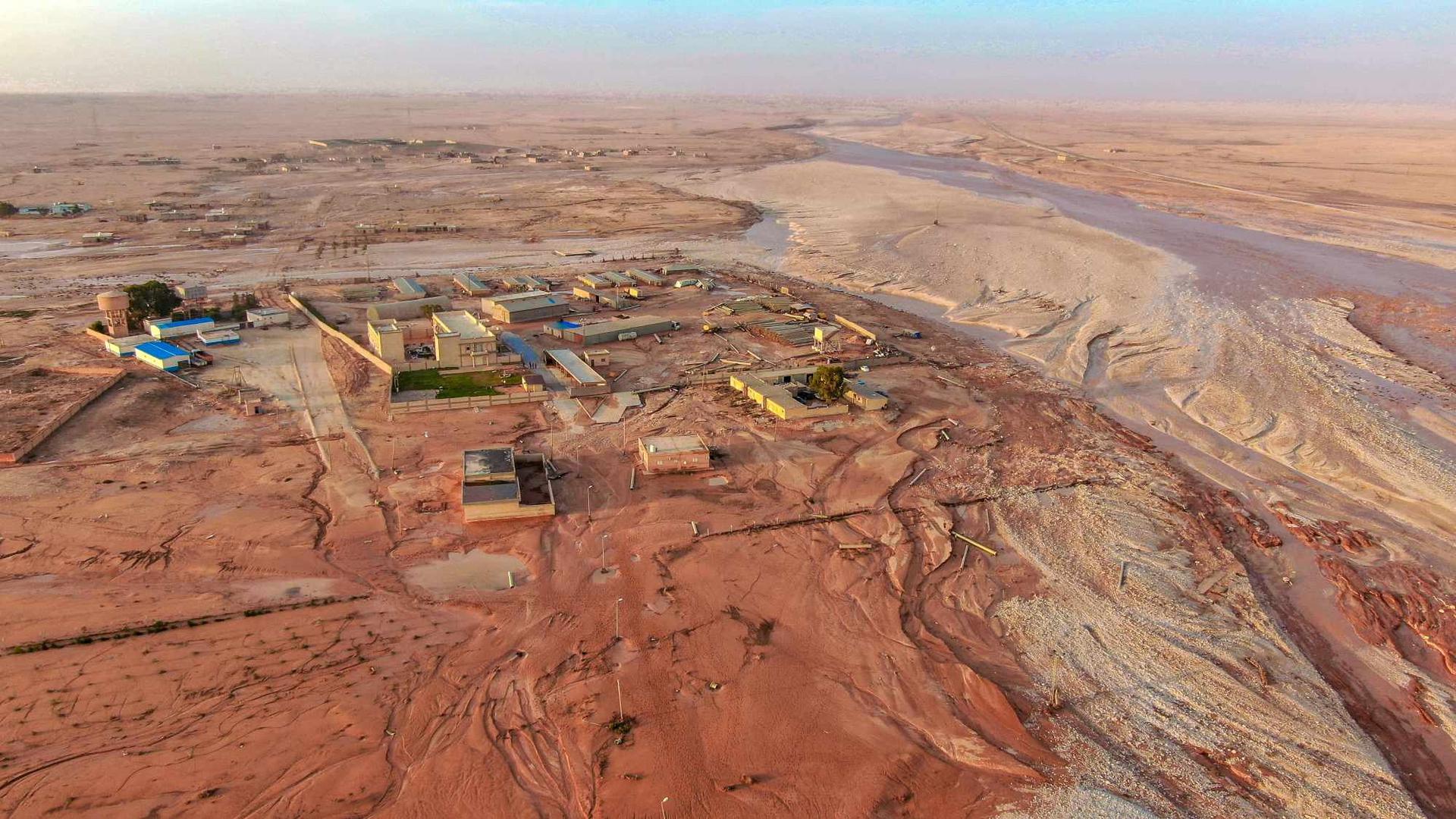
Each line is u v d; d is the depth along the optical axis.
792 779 26.70
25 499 41.97
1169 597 37.50
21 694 29.05
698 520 42.25
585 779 26.48
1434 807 26.98
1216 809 26.41
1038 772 27.42
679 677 31.14
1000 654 33.31
